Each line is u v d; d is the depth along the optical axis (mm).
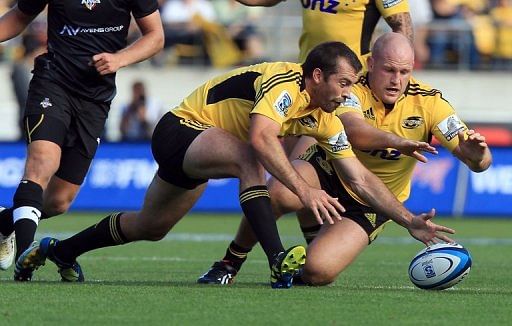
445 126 24750
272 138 22094
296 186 21922
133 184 59406
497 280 28703
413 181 58781
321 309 20016
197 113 24094
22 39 73125
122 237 25203
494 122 68438
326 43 22672
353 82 22516
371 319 18969
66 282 24984
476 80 76688
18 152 58406
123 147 59625
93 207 59531
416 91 25234
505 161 58875
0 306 19938
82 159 26875
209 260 34406
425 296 22516
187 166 23484
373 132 23969
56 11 26141
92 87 26391
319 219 21875
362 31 29531
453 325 18578
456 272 23453
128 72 76188
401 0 29312
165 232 25469
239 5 77000
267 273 29688
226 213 59969
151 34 26531
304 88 22688
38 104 25609
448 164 58938
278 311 19641
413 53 24656
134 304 20312
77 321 18297
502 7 76812
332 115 23844
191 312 19391
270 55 76250
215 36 75875
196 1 76000
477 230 50781
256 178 22672
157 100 73375
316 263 24359
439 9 75812
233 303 20578
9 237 27188
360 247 25141
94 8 26031
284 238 45469
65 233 45750
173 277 27891
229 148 22844
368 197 24016
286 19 77062
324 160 26266
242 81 23672
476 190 58906
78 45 26109
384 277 28875
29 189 24688
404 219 23719
